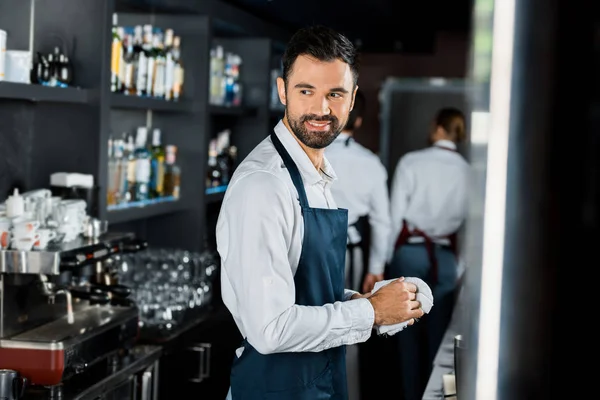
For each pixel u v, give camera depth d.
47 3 3.57
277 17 6.23
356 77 2.04
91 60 3.58
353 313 1.99
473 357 0.68
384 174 5.15
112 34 3.67
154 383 3.65
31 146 3.63
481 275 0.66
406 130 9.05
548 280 0.62
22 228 2.77
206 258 4.79
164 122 5.04
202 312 4.63
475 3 0.69
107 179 3.69
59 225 3.08
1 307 2.86
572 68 0.61
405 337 5.23
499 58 0.63
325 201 2.16
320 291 2.07
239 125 6.24
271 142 2.10
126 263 4.22
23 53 3.12
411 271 5.39
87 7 3.56
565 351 0.63
